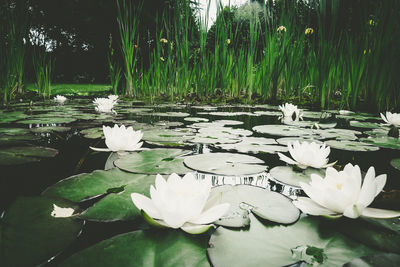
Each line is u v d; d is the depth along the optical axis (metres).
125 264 0.58
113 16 9.51
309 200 0.86
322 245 0.66
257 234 0.71
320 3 3.57
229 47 5.36
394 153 1.60
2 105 3.93
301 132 2.14
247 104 4.76
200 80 5.23
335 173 0.88
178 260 0.60
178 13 4.99
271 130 2.22
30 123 2.30
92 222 0.77
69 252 0.63
